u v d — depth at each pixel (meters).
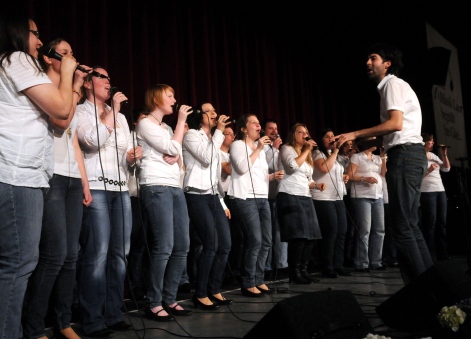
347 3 6.04
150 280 2.64
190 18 4.82
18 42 1.64
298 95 6.14
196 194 2.95
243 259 3.37
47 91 1.59
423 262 2.48
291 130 3.99
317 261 5.49
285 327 1.44
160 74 4.44
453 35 7.69
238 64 5.31
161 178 2.64
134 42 4.25
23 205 1.58
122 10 4.15
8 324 1.56
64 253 1.97
